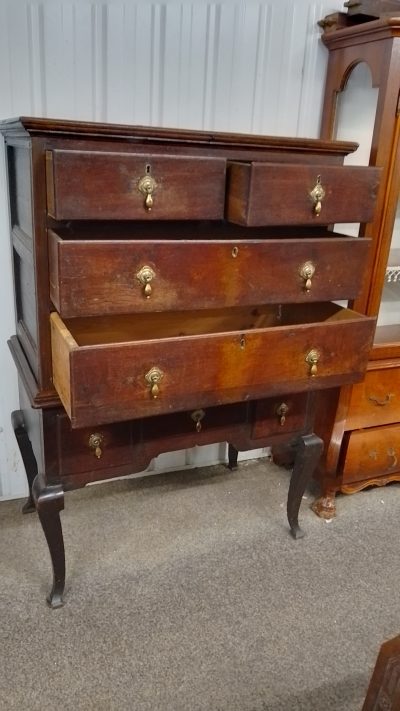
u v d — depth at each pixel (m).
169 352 1.07
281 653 1.24
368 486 1.87
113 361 1.02
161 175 1.03
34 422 1.30
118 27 1.40
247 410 1.38
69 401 1.02
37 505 1.21
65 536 1.57
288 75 1.62
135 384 1.06
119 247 1.01
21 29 1.32
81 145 1.04
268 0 1.52
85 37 1.38
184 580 1.43
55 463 1.21
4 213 1.43
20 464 1.69
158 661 1.20
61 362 1.06
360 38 1.45
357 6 1.52
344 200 1.20
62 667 1.17
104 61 1.42
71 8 1.35
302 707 1.12
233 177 1.13
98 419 1.05
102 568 1.46
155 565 1.48
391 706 0.72
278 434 1.45
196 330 1.46
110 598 1.36
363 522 1.70
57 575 1.30
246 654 1.23
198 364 1.11
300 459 1.50
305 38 1.60
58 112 1.42
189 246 1.06
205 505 1.74
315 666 1.21
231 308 1.48
